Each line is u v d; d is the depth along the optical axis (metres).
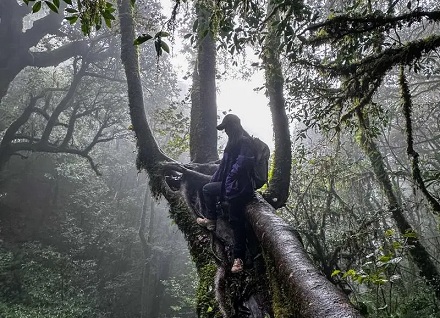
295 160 8.36
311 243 7.07
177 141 11.12
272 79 6.06
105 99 19.84
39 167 23.48
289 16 4.03
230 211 4.16
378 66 4.25
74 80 18.19
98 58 18.95
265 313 3.26
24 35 16.88
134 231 23.81
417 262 7.96
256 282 3.67
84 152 18.42
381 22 3.91
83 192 23.59
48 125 17.62
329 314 1.67
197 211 5.36
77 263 19.69
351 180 9.85
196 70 7.91
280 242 3.02
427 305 6.72
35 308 14.84
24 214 21.19
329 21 4.07
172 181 6.42
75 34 19.06
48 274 17.39
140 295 21.77
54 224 21.80
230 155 4.36
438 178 4.82
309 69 5.19
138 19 9.19
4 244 18.45
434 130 14.13
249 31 4.29
